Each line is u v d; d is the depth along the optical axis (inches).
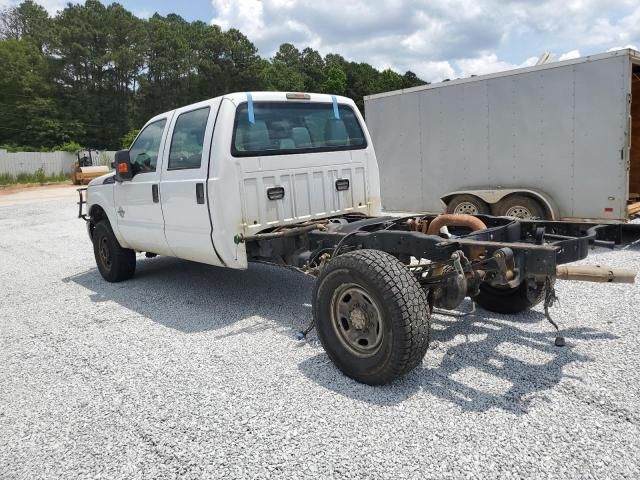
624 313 177.9
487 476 97.2
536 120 308.0
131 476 105.3
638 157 350.3
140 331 192.7
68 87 2755.9
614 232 157.6
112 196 255.1
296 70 4259.4
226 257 190.1
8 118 2449.6
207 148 189.5
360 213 227.3
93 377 154.1
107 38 2901.1
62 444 118.9
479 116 334.3
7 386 152.1
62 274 308.8
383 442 110.3
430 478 97.7
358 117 232.8
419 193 378.3
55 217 644.1
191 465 107.3
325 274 143.1
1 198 1067.9
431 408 122.7
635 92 340.8
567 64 290.7
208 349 169.6
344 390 135.1
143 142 235.6
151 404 134.4
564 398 123.3
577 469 97.5
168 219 215.0
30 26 3467.0
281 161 199.3
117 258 267.1
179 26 3518.7
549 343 155.7
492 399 125.0
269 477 101.6
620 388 126.2
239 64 3102.9
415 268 151.8
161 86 2999.5
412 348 126.9
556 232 167.3
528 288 163.3
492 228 162.7
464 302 197.3
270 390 137.3
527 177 317.4
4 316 226.2
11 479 106.9
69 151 1748.3
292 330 183.2
